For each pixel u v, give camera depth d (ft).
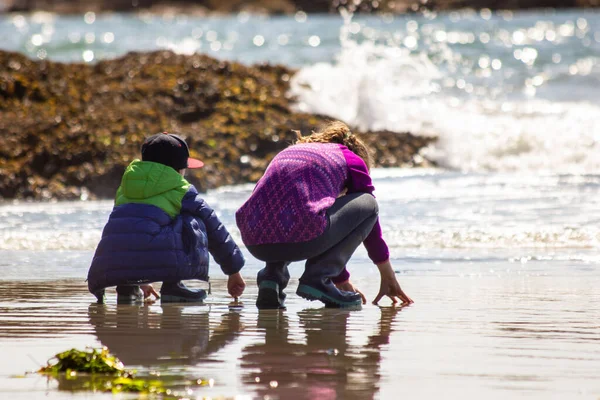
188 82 165.78
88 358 36.99
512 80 264.52
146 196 58.85
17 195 129.08
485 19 642.63
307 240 54.80
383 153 149.79
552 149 152.87
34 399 32.58
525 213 96.68
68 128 141.49
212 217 59.72
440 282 65.72
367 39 447.42
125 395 33.09
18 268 73.67
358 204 56.65
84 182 132.05
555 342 44.09
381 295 58.03
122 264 57.00
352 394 33.63
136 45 506.48
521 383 35.47
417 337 45.52
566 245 82.79
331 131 61.36
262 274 56.59
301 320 51.29
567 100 232.32
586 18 649.61
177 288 58.70
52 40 561.84
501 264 73.92
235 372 37.11
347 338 45.19
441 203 104.42
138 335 45.98
